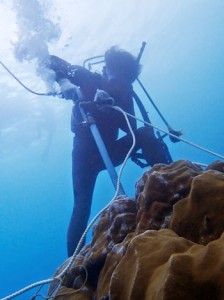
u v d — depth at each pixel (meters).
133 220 1.95
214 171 1.58
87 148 4.37
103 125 4.15
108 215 2.18
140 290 1.12
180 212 1.56
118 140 4.39
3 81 10.77
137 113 17.28
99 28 11.78
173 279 0.97
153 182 1.86
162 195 1.82
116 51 4.26
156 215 1.78
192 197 1.51
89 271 1.90
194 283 0.96
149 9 13.02
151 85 21.69
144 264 1.17
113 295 1.27
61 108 13.18
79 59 11.91
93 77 4.32
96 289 1.84
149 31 14.38
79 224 3.99
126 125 4.23
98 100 3.33
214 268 0.96
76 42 11.45
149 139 4.15
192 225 1.49
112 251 1.74
